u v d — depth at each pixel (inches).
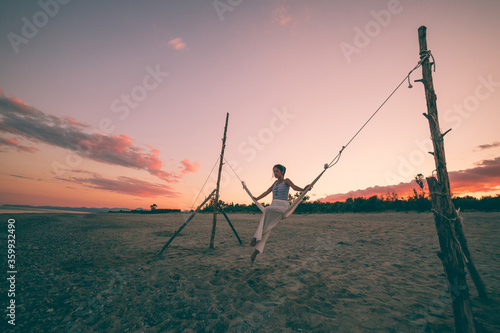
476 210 802.2
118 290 142.9
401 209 1006.4
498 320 100.1
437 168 95.2
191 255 243.9
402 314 109.5
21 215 743.7
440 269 180.9
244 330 98.3
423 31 105.1
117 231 466.6
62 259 217.6
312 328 99.0
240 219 909.2
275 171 184.2
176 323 104.2
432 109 98.2
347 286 148.9
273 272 180.9
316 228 510.3
